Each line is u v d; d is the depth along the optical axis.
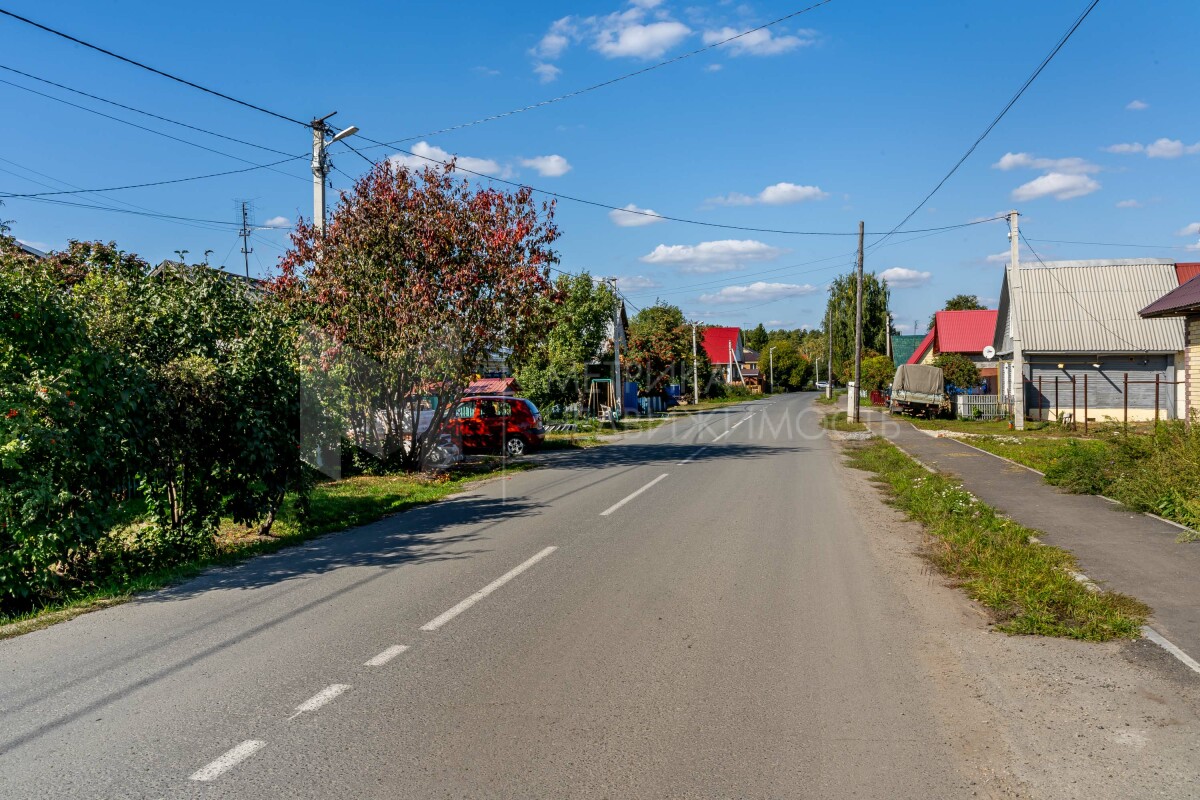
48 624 6.14
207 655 5.37
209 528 9.23
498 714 4.38
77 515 7.30
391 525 10.75
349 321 16.17
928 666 5.12
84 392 7.47
